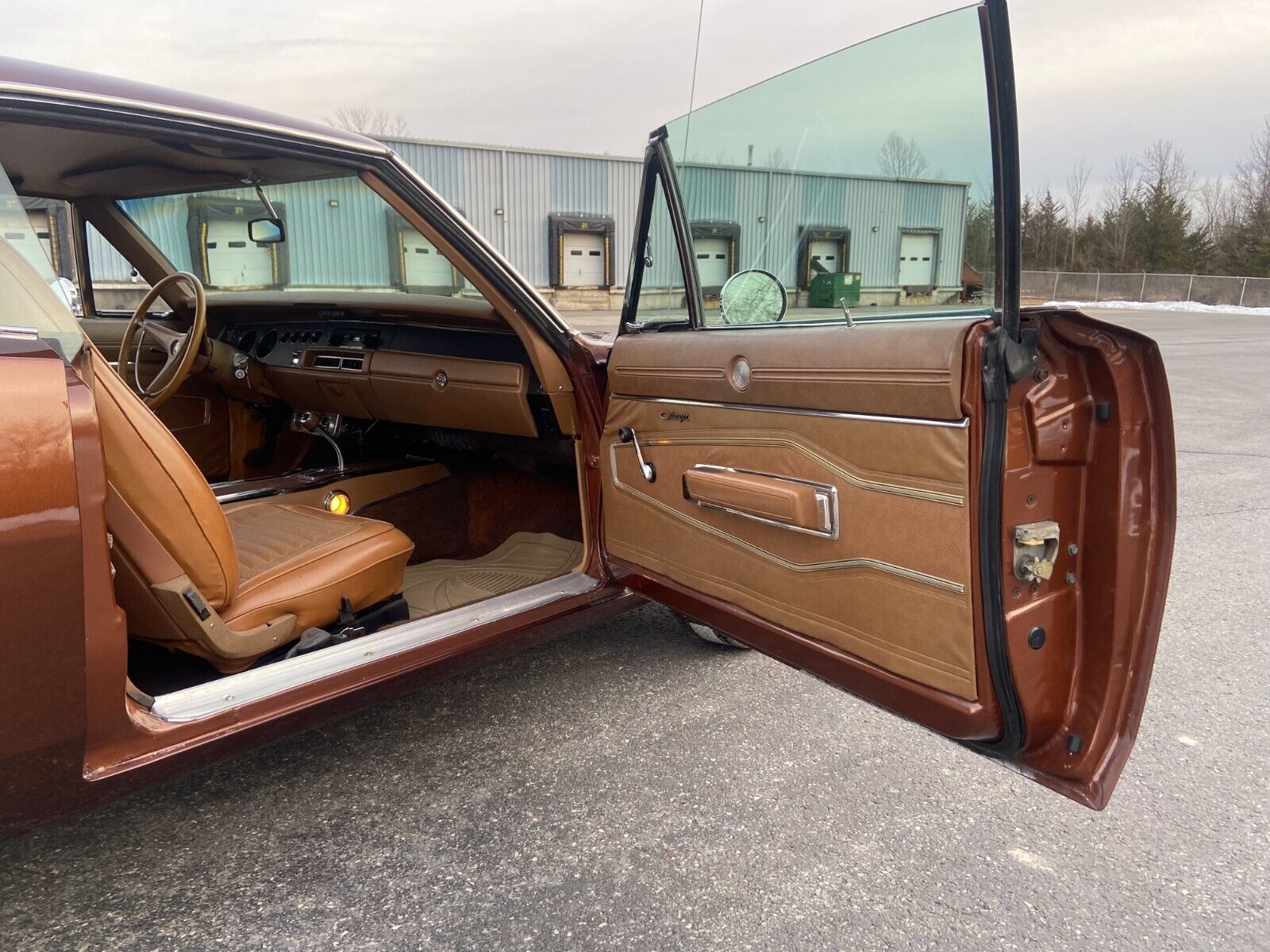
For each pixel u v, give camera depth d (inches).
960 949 62.2
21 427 48.4
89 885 69.2
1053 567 58.0
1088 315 55.7
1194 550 154.3
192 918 65.4
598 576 92.7
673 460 80.4
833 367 61.7
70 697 53.2
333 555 81.5
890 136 59.8
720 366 72.9
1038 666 59.0
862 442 60.7
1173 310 1146.0
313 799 81.1
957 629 56.7
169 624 67.7
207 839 75.1
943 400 53.8
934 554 57.1
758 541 72.2
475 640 80.4
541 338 89.7
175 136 62.2
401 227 92.7
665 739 91.8
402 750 89.7
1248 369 434.0
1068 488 58.8
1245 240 1526.8
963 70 53.9
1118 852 73.4
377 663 72.9
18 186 106.5
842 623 65.2
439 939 63.2
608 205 846.5
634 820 77.8
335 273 103.0
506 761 87.5
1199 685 104.3
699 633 110.0
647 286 88.8
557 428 101.5
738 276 76.5
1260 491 196.9
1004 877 70.2
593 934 63.8
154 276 128.5
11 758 51.8
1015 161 51.7
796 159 68.9
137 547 63.1
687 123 79.0
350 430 133.1
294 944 62.8
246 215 107.5
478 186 776.3
